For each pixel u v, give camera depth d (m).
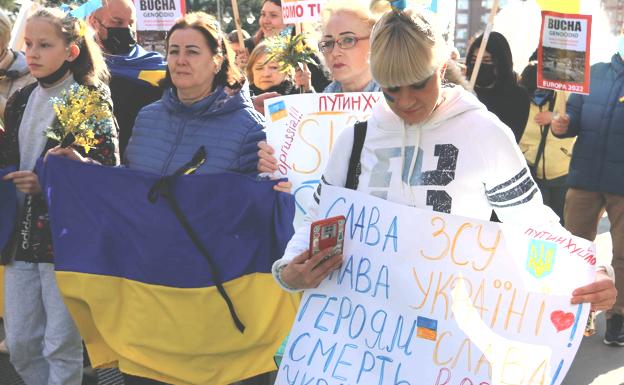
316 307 2.34
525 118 5.00
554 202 5.50
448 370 2.14
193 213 3.03
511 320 2.09
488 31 4.24
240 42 4.93
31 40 3.40
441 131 2.13
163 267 3.07
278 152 3.22
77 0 4.33
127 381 3.22
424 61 1.97
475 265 2.13
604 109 4.76
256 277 3.10
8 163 3.57
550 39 4.46
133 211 3.09
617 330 4.84
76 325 3.32
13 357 3.62
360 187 2.29
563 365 2.03
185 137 3.16
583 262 2.02
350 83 3.40
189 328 3.10
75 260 3.19
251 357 3.15
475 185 2.13
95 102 3.24
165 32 5.04
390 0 2.01
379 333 2.24
